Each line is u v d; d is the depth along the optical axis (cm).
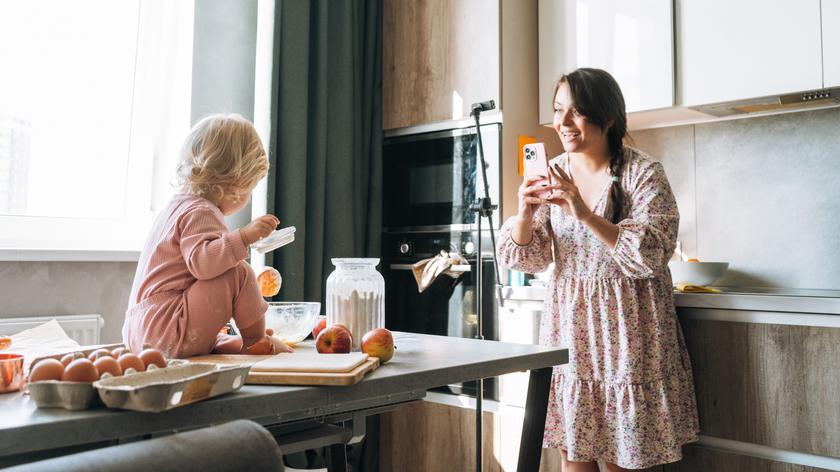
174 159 260
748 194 252
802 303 179
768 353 186
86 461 58
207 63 259
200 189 138
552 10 273
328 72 284
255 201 249
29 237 228
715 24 232
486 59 265
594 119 184
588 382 184
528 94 276
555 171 183
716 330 196
